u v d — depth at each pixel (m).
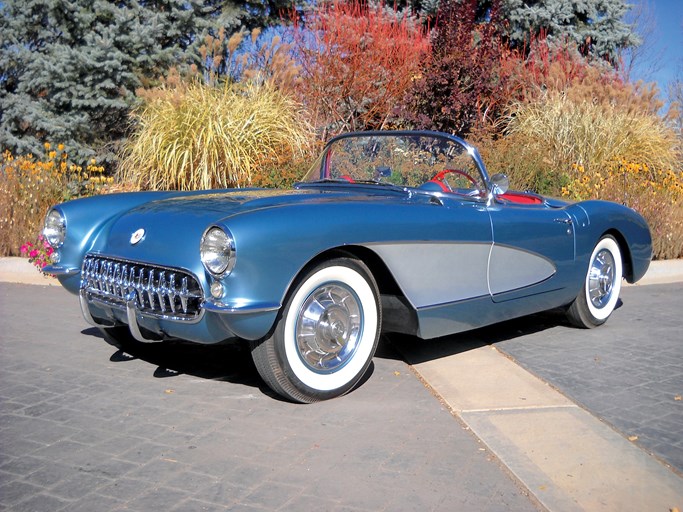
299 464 3.07
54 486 2.82
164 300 3.64
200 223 3.66
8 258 7.76
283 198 3.98
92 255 4.11
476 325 4.55
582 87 12.87
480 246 4.41
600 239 5.48
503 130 12.38
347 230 3.70
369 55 12.67
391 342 5.07
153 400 3.82
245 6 16.44
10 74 14.39
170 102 9.59
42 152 13.09
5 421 3.48
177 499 2.74
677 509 2.74
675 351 4.94
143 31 12.73
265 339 3.58
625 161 10.03
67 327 5.36
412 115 11.23
